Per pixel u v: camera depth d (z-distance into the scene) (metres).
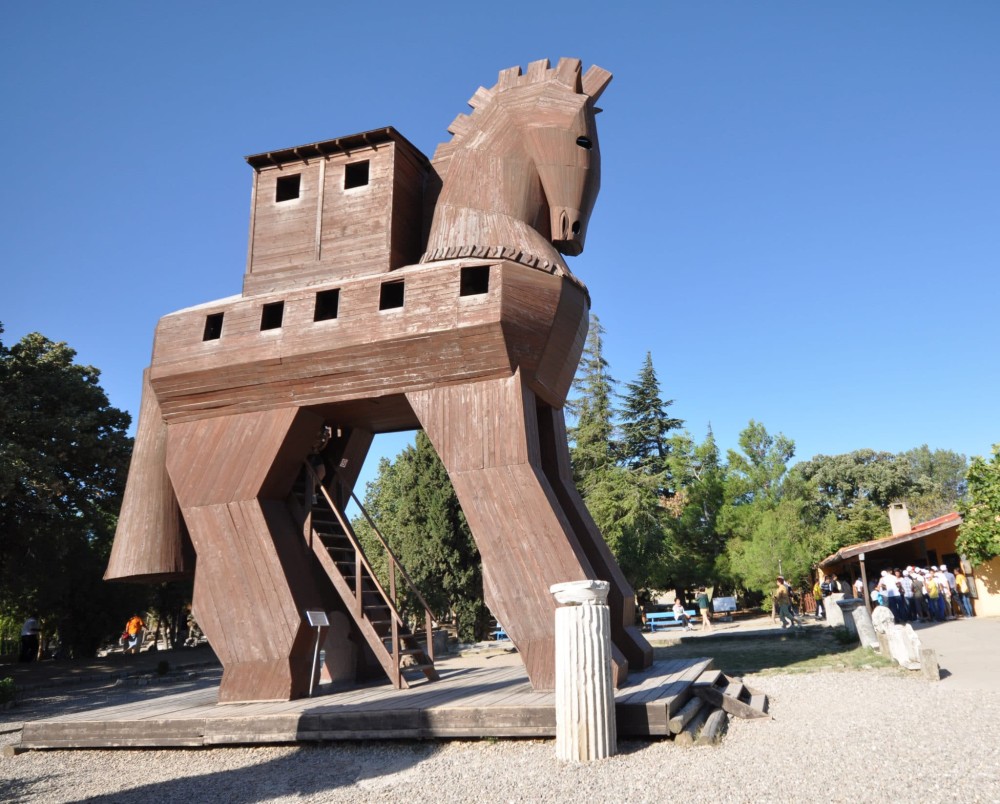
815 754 7.07
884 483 55.56
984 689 10.34
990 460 22.84
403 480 26.53
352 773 7.54
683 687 9.01
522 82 12.06
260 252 12.16
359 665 12.45
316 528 11.98
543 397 11.36
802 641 19.00
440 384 10.48
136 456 12.16
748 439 33.84
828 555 35.19
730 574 32.03
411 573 25.16
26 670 25.02
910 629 12.70
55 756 9.59
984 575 23.59
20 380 23.67
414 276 10.68
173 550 11.84
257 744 9.18
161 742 9.37
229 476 11.05
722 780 6.30
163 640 47.84
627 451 41.38
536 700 8.57
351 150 12.13
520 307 10.22
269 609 10.52
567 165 11.50
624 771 6.77
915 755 6.86
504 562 9.63
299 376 10.98
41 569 26.19
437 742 8.43
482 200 11.30
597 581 7.57
